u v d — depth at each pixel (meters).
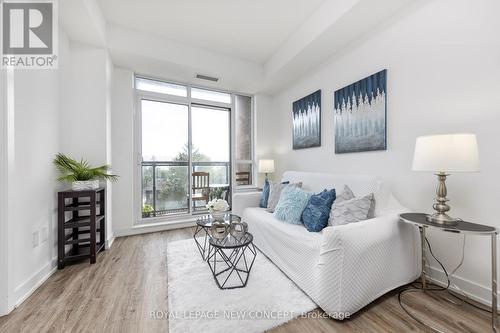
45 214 1.88
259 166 3.82
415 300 1.54
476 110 1.54
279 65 3.20
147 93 3.38
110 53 2.71
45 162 1.90
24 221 1.60
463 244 1.62
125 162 3.08
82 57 2.47
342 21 2.14
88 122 2.48
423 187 1.86
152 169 3.45
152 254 2.39
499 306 1.43
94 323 1.31
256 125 4.23
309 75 3.27
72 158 2.41
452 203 1.67
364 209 1.78
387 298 1.57
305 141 3.34
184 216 3.63
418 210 1.89
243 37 2.94
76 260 2.22
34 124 1.75
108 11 2.40
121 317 1.36
